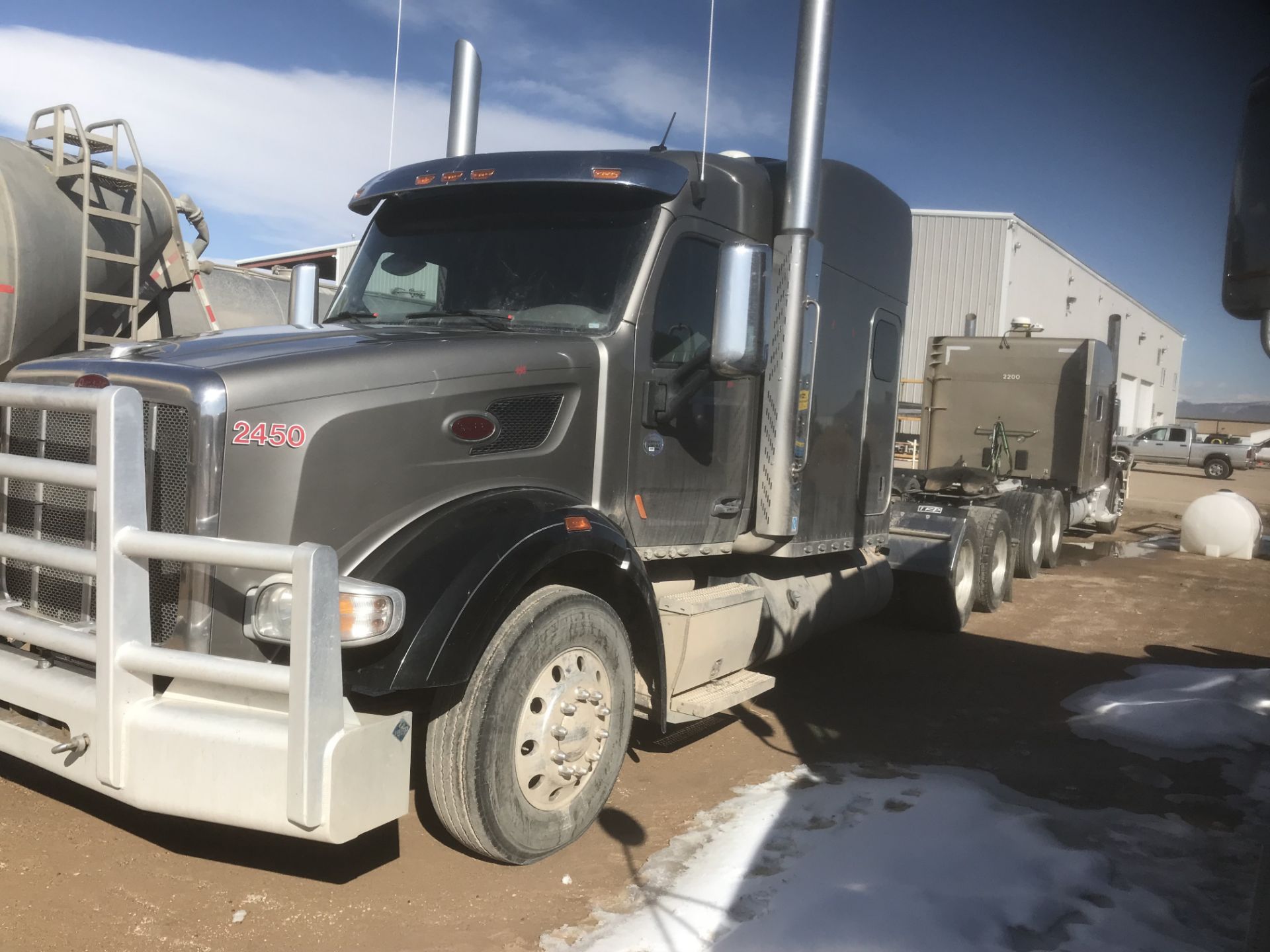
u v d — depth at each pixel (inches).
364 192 188.7
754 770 186.4
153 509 123.0
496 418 145.4
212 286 394.6
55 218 293.4
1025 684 264.1
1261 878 116.6
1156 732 220.4
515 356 147.1
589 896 133.3
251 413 121.6
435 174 180.2
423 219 184.2
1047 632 335.6
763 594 197.8
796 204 187.2
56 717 120.7
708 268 180.4
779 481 190.5
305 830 109.7
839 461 230.7
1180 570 500.7
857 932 125.0
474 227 178.7
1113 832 164.6
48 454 130.7
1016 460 526.9
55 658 128.3
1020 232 1148.5
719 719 217.9
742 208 188.2
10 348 288.5
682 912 129.0
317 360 129.3
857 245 228.5
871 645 305.1
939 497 384.8
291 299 203.2
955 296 1134.4
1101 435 549.0
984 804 172.6
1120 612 376.8
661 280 168.6
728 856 146.7
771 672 263.9
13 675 126.0
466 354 142.1
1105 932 129.2
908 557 321.7
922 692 251.6
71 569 117.8
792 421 190.7
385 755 116.6
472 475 141.8
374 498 131.0
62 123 300.2
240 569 119.0
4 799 149.2
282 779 110.1
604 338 160.7
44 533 130.6
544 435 152.6
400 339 143.9
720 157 189.5
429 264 179.0
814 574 236.5
